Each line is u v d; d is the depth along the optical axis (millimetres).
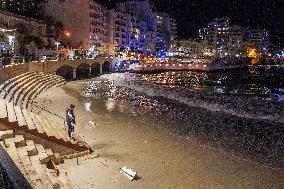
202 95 43719
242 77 99375
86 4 99562
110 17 119250
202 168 15820
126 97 40250
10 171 10609
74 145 16609
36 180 10789
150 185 13562
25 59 46562
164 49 169125
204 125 25094
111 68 92812
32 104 28047
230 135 22281
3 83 28844
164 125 24562
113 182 13641
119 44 124625
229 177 14867
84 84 54938
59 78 53125
